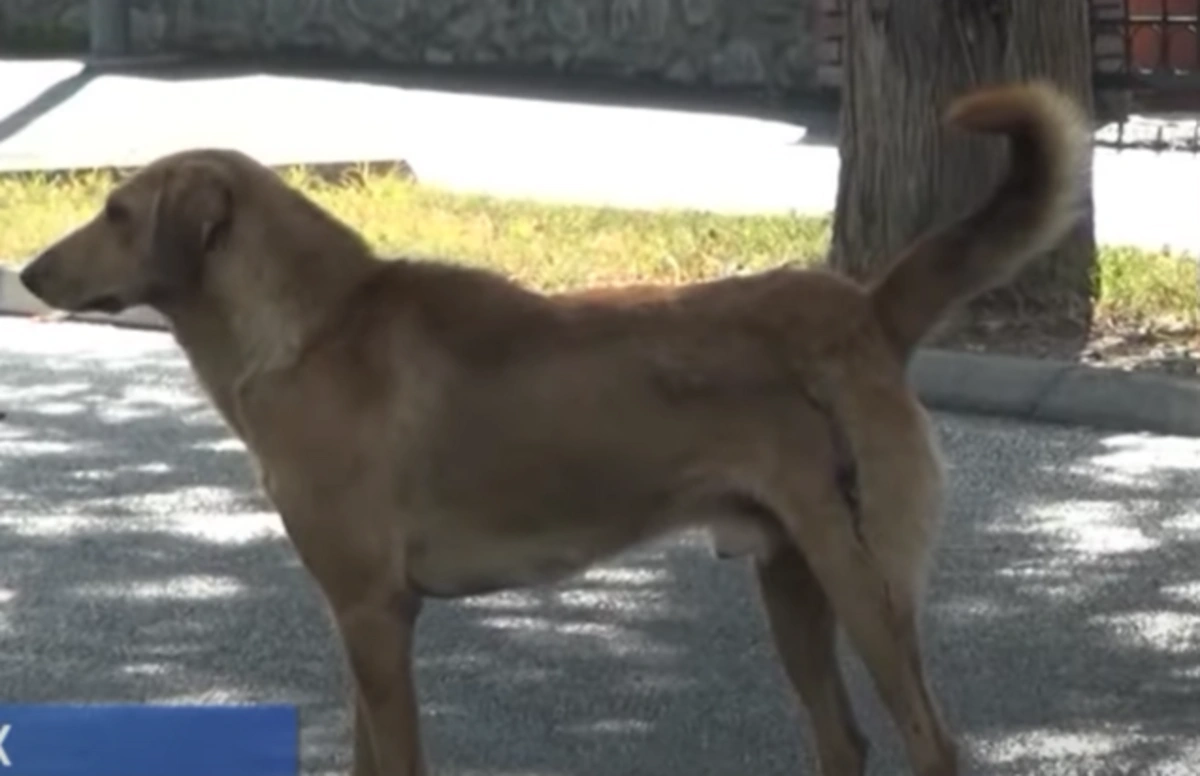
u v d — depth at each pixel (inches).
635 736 337.7
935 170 579.5
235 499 466.0
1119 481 473.4
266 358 276.8
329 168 796.6
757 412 271.6
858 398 270.7
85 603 400.8
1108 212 735.1
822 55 994.1
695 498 274.1
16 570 420.5
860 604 269.9
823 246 656.4
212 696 354.0
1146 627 383.2
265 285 277.1
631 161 849.5
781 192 781.9
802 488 270.2
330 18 1112.2
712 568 415.5
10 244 685.3
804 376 270.7
